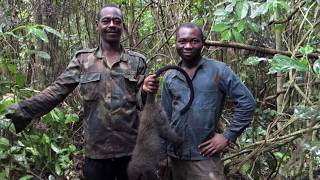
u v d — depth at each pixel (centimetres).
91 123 244
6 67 303
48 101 244
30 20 369
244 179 288
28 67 356
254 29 271
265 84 338
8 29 340
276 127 321
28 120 244
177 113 235
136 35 403
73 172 308
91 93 242
